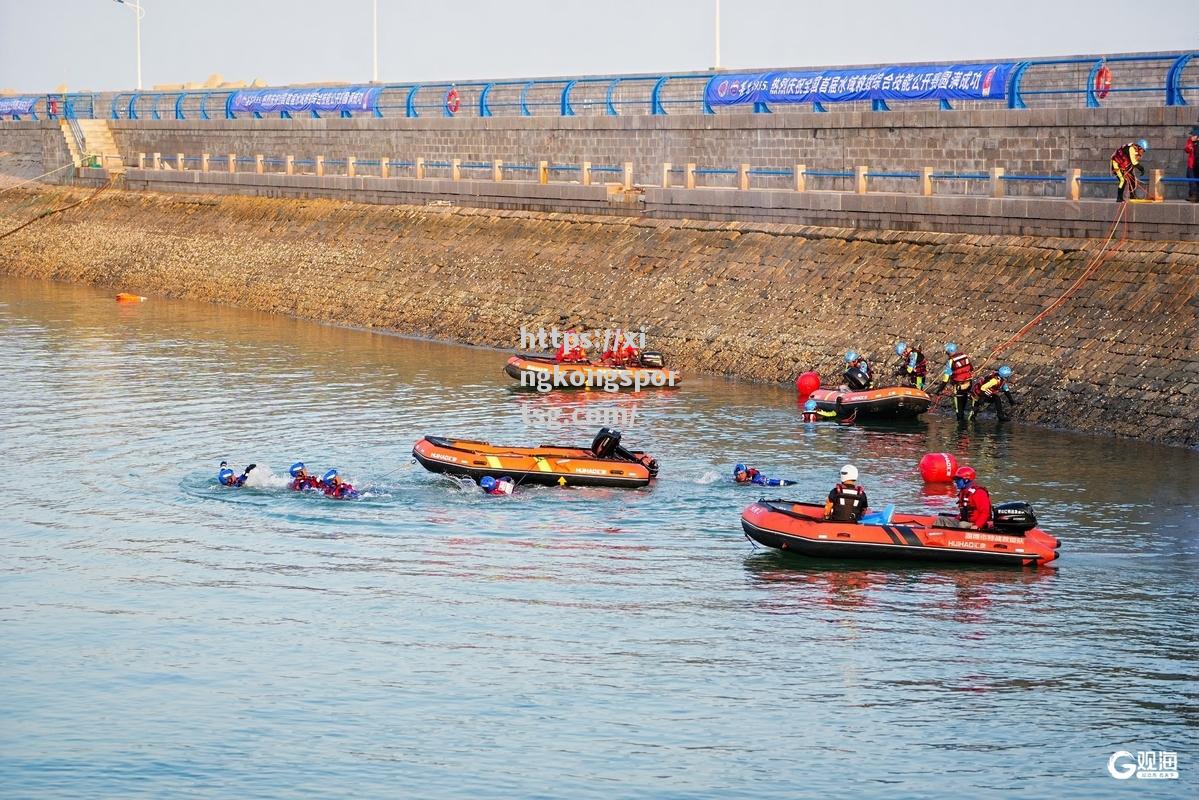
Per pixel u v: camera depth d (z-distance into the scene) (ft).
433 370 256.73
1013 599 130.82
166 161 497.05
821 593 132.57
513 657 116.67
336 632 122.01
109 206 465.06
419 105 415.64
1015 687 111.24
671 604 129.39
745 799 93.86
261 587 133.49
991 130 265.54
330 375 249.55
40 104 584.81
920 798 94.27
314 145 436.76
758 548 146.10
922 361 217.36
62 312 343.67
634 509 159.74
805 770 97.86
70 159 507.30
